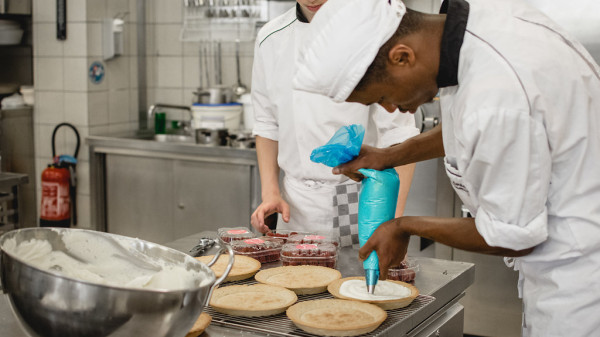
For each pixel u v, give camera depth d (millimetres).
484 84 1205
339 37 1249
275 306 1465
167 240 4164
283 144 2365
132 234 4297
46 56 4477
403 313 1489
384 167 1649
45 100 4539
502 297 3367
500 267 3346
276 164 2439
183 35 4660
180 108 4641
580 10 3195
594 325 1320
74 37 4352
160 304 1123
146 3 4844
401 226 1396
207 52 4738
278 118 2357
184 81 4859
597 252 1305
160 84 4945
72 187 4426
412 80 1285
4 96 4742
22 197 4664
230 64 4684
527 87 1197
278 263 1924
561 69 1245
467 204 1461
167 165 4078
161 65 4914
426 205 3465
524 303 1486
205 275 1307
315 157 1597
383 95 1333
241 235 2031
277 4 4379
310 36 1320
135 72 4781
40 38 4480
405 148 1664
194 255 1930
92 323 1112
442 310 1694
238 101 4531
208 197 3957
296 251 1839
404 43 1255
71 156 4371
